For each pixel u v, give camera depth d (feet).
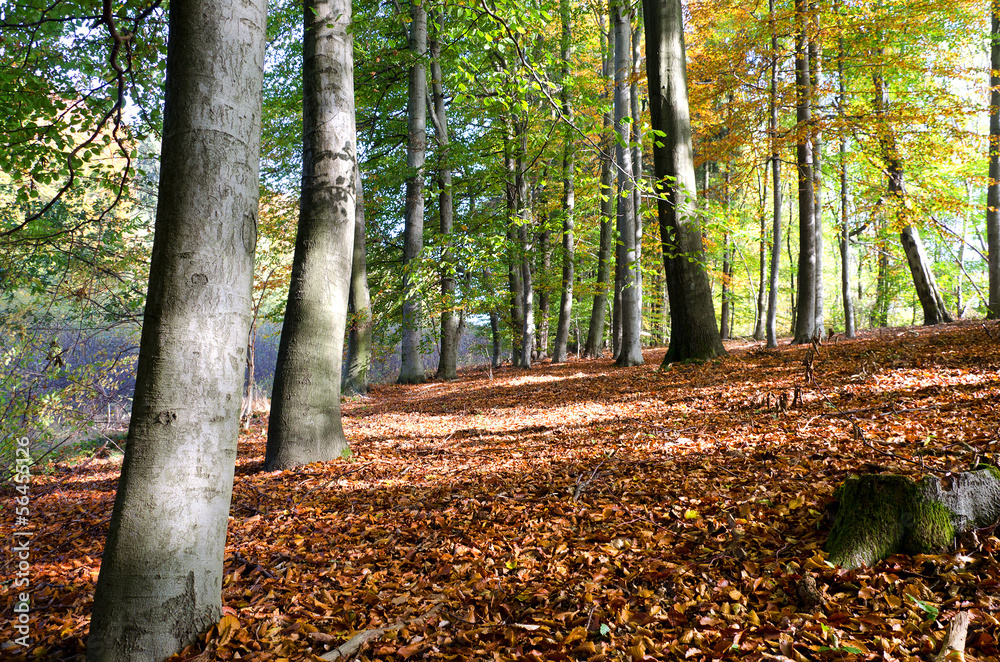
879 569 9.18
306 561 13.65
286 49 58.29
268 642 9.48
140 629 8.38
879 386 23.81
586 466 18.81
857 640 7.46
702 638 8.06
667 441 20.88
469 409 37.68
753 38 41.98
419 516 15.87
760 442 18.45
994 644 7.04
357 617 10.44
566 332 65.51
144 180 26.89
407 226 58.59
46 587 13.29
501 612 9.97
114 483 24.04
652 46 39.32
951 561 8.75
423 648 8.95
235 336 9.04
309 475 21.70
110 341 29.68
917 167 44.45
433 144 62.18
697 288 40.09
